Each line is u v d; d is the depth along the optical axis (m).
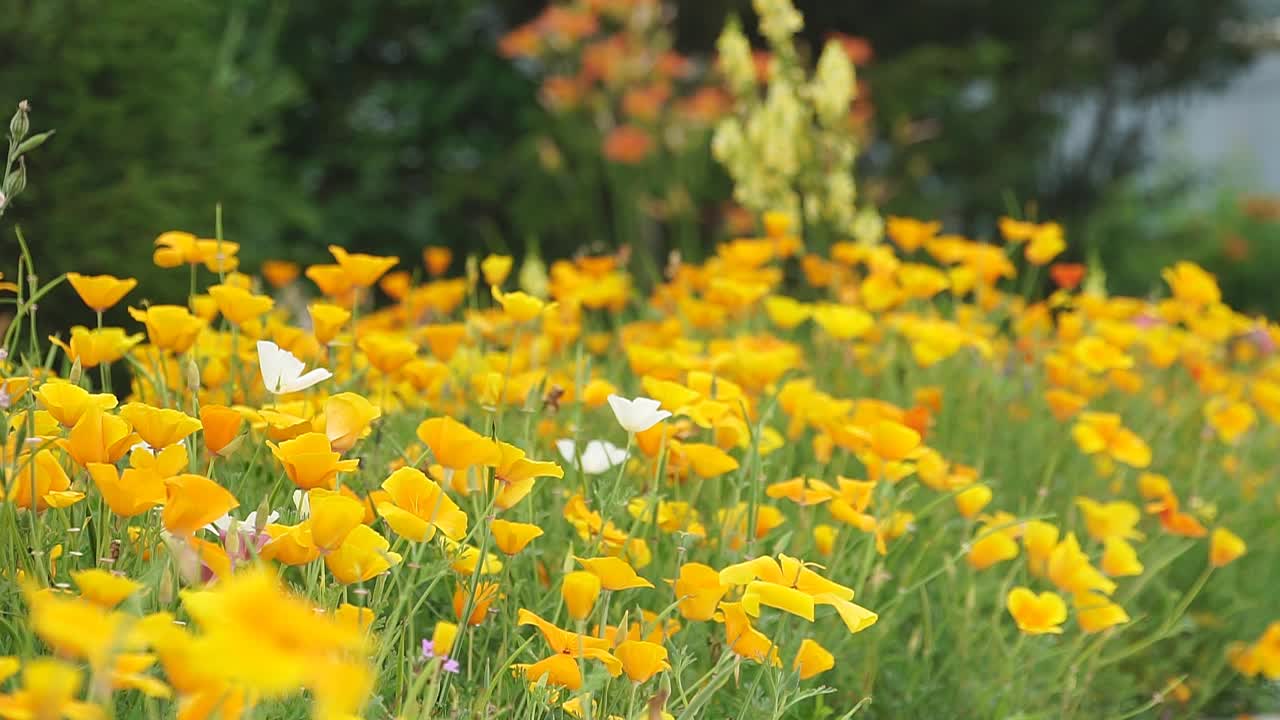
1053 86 14.12
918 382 4.75
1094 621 3.08
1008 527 3.26
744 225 8.64
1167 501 3.46
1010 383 4.89
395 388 3.38
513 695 2.36
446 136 12.62
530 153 11.90
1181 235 14.94
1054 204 14.33
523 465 2.09
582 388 3.02
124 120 5.20
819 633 3.02
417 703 1.89
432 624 2.76
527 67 12.84
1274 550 4.68
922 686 3.29
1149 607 4.32
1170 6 14.32
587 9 10.30
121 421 1.95
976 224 13.83
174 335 2.67
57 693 1.16
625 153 9.75
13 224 4.70
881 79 12.91
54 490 1.98
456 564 2.21
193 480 1.65
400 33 12.48
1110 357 4.23
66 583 2.02
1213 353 5.55
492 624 2.50
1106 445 3.65
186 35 5.76
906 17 13.96
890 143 13.17
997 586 3.80
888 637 3.34
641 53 10.32
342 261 3.11
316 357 2.99
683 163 10.33
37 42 4.88
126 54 5.25
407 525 1.89
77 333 2.54
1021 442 4.66
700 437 3.59
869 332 4.92
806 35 14.00
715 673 2.30
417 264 12.39
